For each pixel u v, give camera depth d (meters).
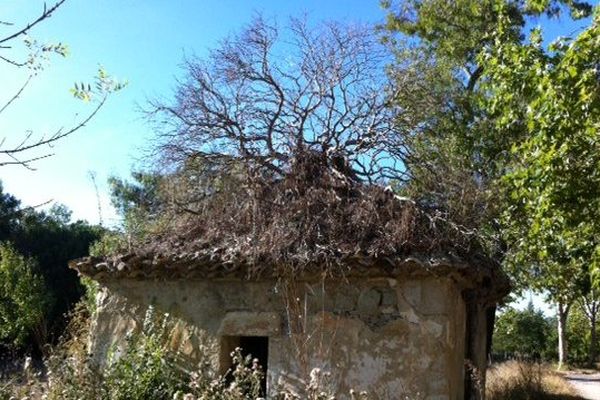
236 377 6.09
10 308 20.19
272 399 5.90
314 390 5.11
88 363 6.50
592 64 7.29
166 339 7.38
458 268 6.61
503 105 8.43
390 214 7.18
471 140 13.98
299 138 8.33
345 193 7.79
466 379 8.08
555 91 7.31
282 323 7.09
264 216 7.47
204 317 7.39
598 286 7.51
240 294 7.31
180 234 8.01
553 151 7.55
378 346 6.78
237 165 8.30
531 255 11.20
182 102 8.75
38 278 21.67
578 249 8.91
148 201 8.97
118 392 5.98
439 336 6.65
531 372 15.62
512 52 8.16
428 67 11.70
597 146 7.64
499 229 10.79
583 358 48.25
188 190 8.50
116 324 7.72
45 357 8.12
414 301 6.76
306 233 7.06
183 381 6.80
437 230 6.98
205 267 7.20
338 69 9.01
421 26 17.16
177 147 8.59
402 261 6.60
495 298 8.93
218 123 8.58
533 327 45.34
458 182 8.20
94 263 7.79
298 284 7.09
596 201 7.97
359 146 8.90
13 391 5.87
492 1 16.25
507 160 13.73
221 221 7.75
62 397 5.78
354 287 6.95
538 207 8.09
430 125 10.88
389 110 9.33
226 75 8.74
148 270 7.45
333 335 6.88
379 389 6.69
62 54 3.35
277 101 8.69
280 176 8.17
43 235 28.16
